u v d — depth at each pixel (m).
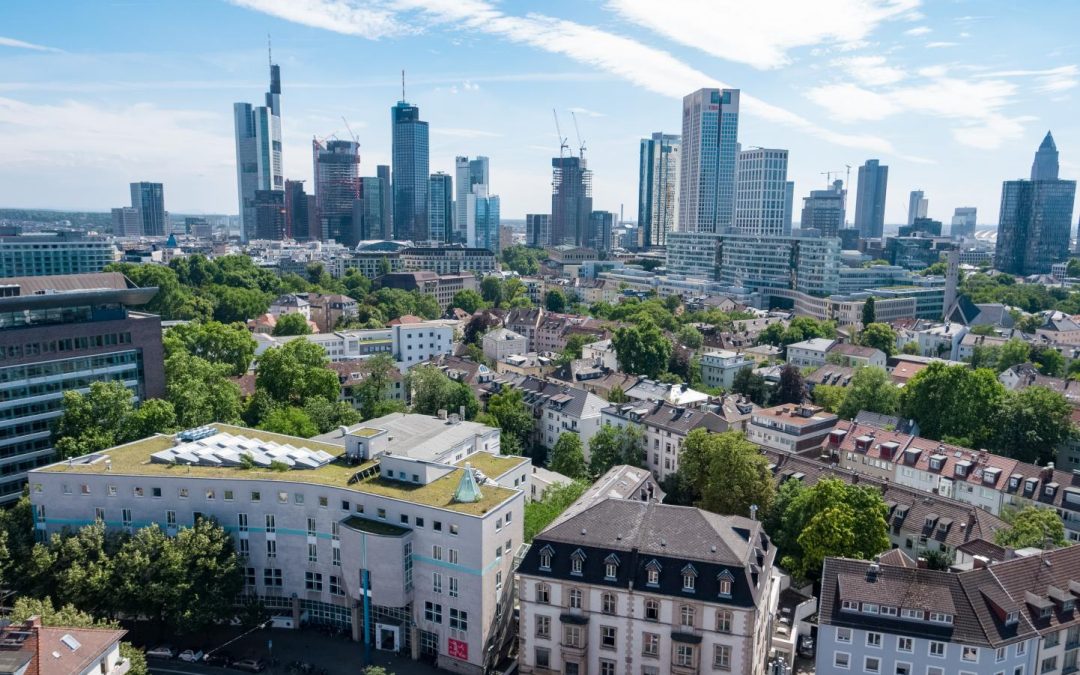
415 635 114.62
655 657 98.81
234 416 183.75
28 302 159.62
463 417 183.12
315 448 137.75
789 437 189.25
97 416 155.25
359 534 113.19
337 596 120.00
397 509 114.12
